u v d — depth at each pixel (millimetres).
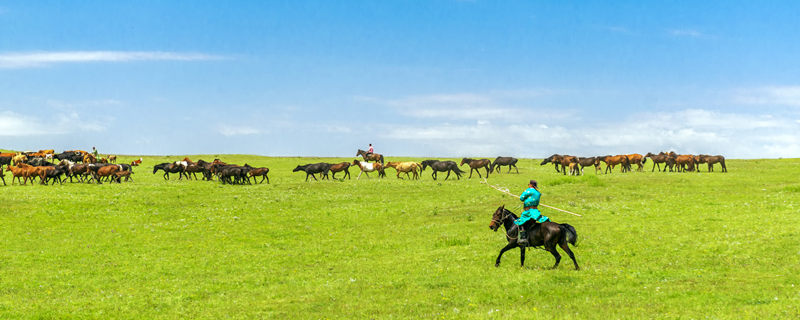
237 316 14539
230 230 29547
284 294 16812
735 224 24516
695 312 12219
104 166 48969
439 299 14977
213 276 20031
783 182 44688
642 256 19391
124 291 17766
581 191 41406
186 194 41188
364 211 35875
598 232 24609
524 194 18219
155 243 26141
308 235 28672
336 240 27062
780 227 22703
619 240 22578
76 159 67875
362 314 13930
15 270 20781
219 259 22828
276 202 39000
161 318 14648
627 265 18203
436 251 22844
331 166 54562
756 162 69812
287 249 25109
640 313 12430
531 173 60406
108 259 22797
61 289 18156
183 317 14703
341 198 41188
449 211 34875
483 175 58812
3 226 28812
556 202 36031
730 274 16156
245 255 23656
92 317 14797
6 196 37031
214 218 32875
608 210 31250
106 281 19312
